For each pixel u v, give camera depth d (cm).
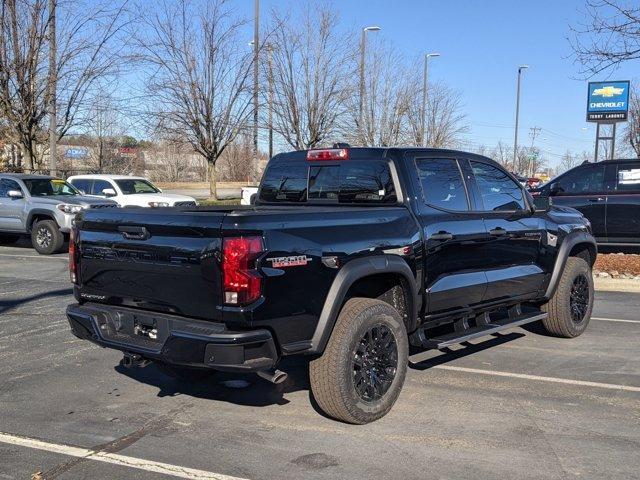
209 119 2264
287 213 422
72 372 582
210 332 396
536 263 651
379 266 462
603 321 804
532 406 498
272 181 619
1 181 1502
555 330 703
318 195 580
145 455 409
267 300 398
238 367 392
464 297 559
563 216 708
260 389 541
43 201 1427
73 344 673
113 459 403
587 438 435
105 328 462
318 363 444
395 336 473
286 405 501
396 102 2614
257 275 393
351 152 554
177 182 5138
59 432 446
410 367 599
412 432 446
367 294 516
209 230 398
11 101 1784
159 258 425
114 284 459
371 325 453
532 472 384
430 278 520
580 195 1302
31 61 1764
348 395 443
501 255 601
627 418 473
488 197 607
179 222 413
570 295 700
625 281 1038
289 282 409
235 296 390
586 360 628
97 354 639
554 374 581
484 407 495
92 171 3191
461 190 576
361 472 385
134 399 515
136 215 439
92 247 471
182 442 430
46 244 1416
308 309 421
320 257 428
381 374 466
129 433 445
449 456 407
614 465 394
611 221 1270
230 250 390
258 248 395
